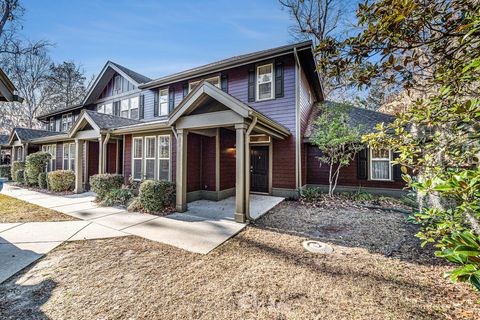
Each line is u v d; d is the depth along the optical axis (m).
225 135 8.09
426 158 2.21
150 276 2.79
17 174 12.26
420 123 2.29
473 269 1.12
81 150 9.28
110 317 2.07
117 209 6.36
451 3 1.67
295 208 6.74
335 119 7.86
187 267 3.03
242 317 2.10
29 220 5.22
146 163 8.16
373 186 8.65
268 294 2.45
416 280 2.73
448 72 1.96
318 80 10.14
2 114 22.38
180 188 5.96
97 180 7.39
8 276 2.76
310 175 9.77
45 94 22.75
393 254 3.49
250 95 8.88
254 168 9.20
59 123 16.66
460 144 2.14
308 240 4.09
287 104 8.28
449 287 2.56
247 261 3.22
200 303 2.29
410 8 1.60
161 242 3.90
